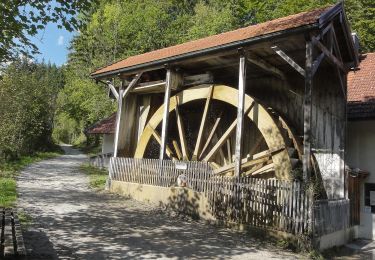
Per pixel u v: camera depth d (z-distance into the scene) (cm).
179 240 811
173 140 1438
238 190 977
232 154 1341
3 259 460
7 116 2138
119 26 3991
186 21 4025
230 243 828
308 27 898
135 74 1405
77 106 4362
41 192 1282
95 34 3997
